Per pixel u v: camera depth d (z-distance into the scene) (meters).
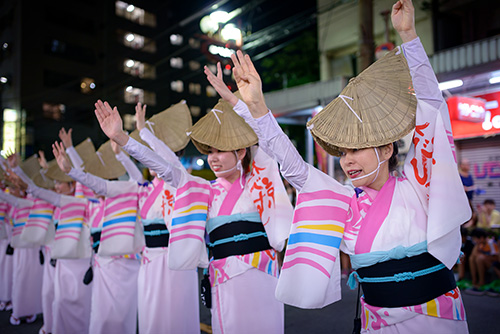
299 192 1.85
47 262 4.57
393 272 1.62
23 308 5.07
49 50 24.41
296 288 1.79
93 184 3.47
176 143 3.54
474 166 8.31
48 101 24.08
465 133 8.23
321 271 1.75
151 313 3.24
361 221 1.73
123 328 3.64
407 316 1.59
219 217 2.66
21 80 23.27
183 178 2.69
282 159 1.79
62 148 3.48
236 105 2.37
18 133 23.06
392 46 7.62
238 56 1.85
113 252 3.54
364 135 1.62
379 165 1.67
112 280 3.65
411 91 1.67
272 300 2.61
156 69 29.00
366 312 1.74
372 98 1.67
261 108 1.78
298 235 1.81
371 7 6.75
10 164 4.55
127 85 27.50
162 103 29.19
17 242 5.11
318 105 8.62
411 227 1.62
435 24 9.43
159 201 3.36
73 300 4.10
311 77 16.17
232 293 2.57
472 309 4.82
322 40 12.15
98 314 3.62
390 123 1.62
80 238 4.15
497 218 6.52
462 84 7.23
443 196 1.56
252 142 2.61
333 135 1.66
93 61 26.06
